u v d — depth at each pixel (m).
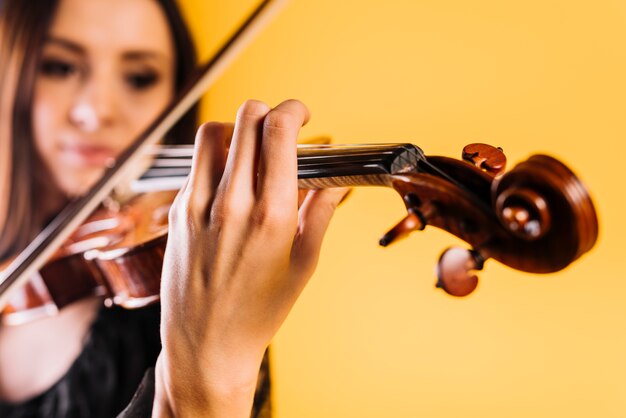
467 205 0.48
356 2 1.50
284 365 1.48
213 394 0.54
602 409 1.23
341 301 1.44
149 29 1.63
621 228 1.22
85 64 1.62
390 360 1.40
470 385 1.33
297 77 1.56
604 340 1.23
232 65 1.61
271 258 0.51
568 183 0.42
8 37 1.64
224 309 0.52
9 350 1.46
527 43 1.32
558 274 1.26
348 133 1.51
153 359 1.40
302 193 0.62
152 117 1.63
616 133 1.24
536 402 1.27
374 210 1.42
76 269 1.18
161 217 1.11
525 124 1.32
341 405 1.44
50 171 1.62
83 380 1.43
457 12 1.39
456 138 1.39
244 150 0.51
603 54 1.26
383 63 1.47
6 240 1.59
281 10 1.57
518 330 1.29
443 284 0.46
